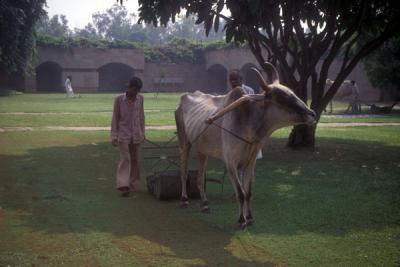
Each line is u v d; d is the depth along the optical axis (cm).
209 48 5228
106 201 755
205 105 697
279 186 855
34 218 657
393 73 2684
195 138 688
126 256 523
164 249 545
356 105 2586
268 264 502
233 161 610
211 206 730
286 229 617
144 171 1003
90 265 497
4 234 591
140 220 657
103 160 1108
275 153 1230
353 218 661
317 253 532
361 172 977
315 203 740
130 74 5322
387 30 1198
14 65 3781
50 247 548
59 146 1304
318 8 1118
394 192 805
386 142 1446
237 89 629
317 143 1418
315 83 1261
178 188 757
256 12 976
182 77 5312
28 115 2148
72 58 4834
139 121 802
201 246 556
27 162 1066
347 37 1209
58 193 792
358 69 3875
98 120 1972
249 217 630
